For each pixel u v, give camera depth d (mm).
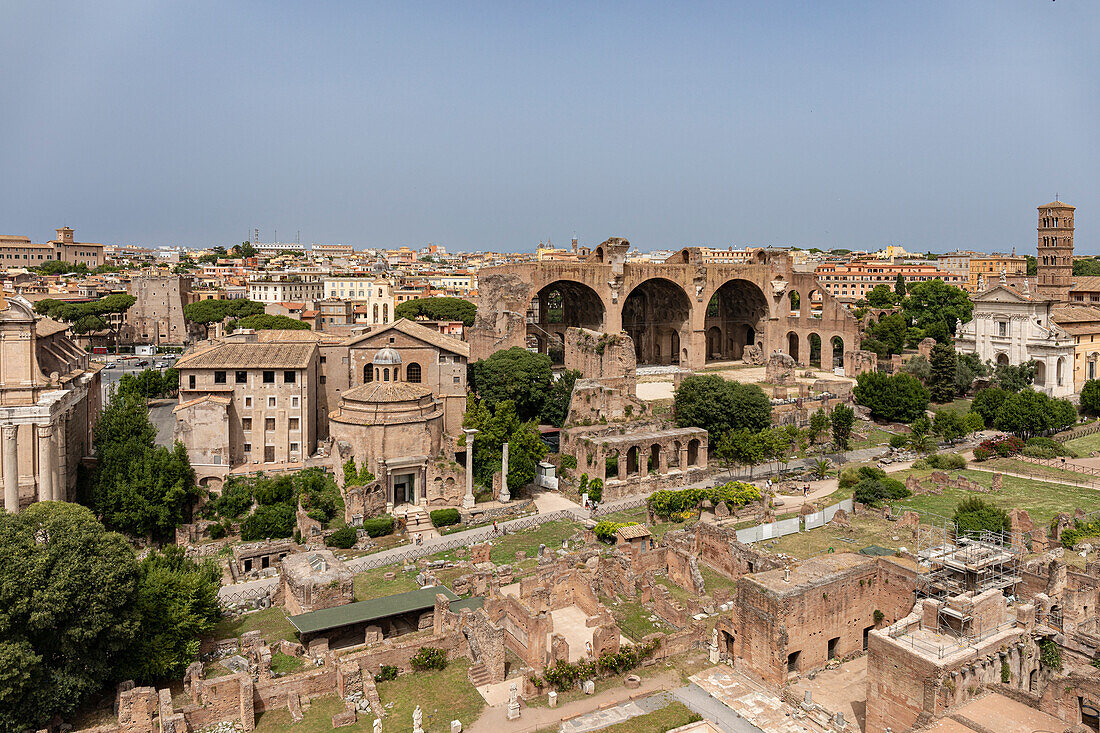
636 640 59969
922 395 128125
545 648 56625
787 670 53438
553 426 120250
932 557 55812
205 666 56062
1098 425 123938
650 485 101688
